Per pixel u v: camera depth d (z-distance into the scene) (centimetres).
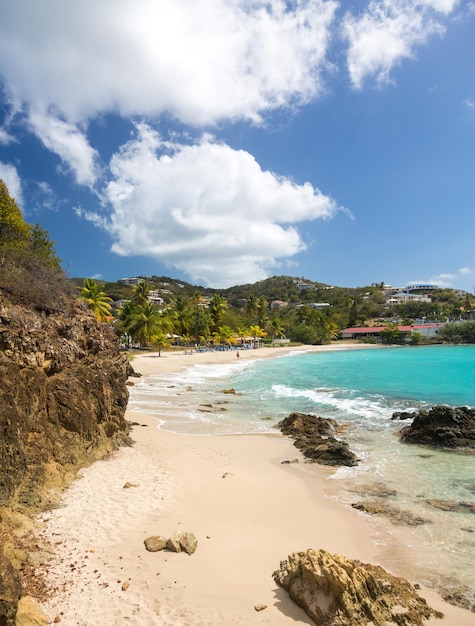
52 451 1313
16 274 1605
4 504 985
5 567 659
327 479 1571
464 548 1064
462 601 846
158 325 8031
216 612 757
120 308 8475
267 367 6200
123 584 806
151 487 1340
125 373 2258
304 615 765
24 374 1262
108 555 911
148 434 2056
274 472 1630
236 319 12356
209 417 2620
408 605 800
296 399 3350
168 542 969
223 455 1811
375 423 2520
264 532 1103
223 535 1062
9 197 2445
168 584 827
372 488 1480
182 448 1866
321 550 859
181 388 3881
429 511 1284
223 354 8425
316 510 1273
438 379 4594
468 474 1630
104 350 2080
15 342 1277
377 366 6250
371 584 798
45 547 900
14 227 2402
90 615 715
